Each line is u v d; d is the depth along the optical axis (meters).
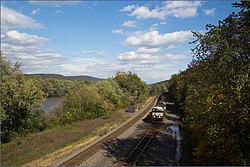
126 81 84.31
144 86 105.81
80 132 30.77
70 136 28.30
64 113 40.31
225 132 13.52
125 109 62.47
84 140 27.34
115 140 27.50
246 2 13.11
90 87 52.88
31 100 33.53
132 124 38.84
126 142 26.81
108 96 62.12
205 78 15.68
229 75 13.52
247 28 13.77
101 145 24.84
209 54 15.12
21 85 33.12
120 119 44.19
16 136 29.23
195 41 15.09
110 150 23.25
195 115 17.91
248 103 12.71
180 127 35.22
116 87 71.00
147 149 23.77
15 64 33.12
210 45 14.66
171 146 25.70
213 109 13.59
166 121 43.81
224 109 13.06
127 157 20.81
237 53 13.82
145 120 44.47
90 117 44.47
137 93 88.25
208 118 14.35
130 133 32.00
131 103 75.19
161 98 101.50
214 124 13.55
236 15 13.89
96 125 36.25
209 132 13.91
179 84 58.12
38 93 34.44
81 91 47.12
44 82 84.56
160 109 42.72
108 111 51.88
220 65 13.92
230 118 13.31
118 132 31.81
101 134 30.47
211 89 14.70
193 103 19.03
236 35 14.18
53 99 79.75
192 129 19.67
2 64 31.94
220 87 13.63
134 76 95.75
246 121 13.02
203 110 15.58
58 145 24.31
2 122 30.16
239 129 13.60
